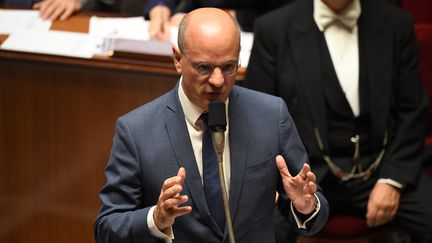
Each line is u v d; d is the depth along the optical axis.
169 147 6.57
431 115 12.09
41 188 11.94
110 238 6.41
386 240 10.30
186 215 6.52
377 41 10.26
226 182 6.59
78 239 11.96
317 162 10.21
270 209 6.76
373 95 10.16
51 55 11.12
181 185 5.88
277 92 10.34
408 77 10.44
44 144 11.76
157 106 6.75
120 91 11.06
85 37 11.55
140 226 6.18
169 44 10.74
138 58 10.66
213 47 5.91
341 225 10.23
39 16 12.44
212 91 6.06
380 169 10.39
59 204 11.90
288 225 10.16
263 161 6.63
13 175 12.05
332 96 10.15
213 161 6.57
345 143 10.28
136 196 6.57
